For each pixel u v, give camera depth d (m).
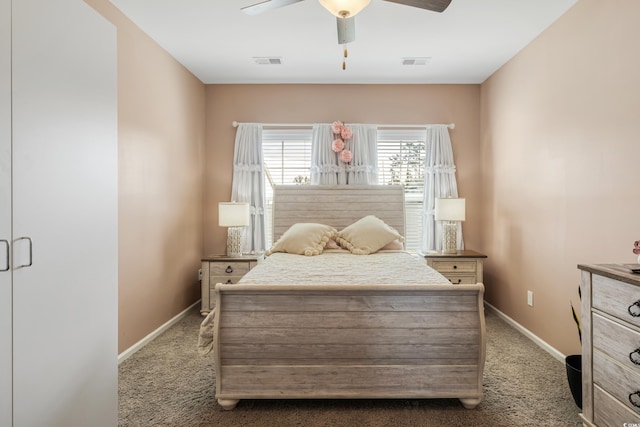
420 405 2.04
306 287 1.92
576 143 2.46
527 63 3.12
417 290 1.94
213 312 2.06
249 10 1.94
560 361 2.62
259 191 4.16
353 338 1.95
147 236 3.00
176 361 2.64
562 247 2.63
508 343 2.98
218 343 1.95
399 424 1.87
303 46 3.20
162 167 3.24
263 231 4.16
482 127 4.09
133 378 2.38
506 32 2.91
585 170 2.37
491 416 1.93
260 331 1.95
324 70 3.78
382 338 1.95
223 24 2.80
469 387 1.96
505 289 3.55
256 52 3.33
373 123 4.18
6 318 1.17
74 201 1.45
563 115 2.61
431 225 4.09
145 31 2.92
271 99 4.20
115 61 1.70
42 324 1.30
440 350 1.95
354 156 4.12
